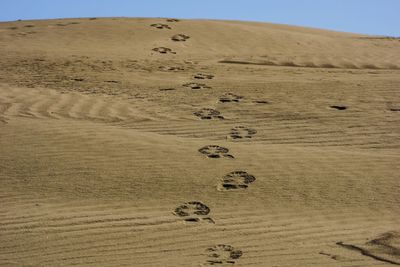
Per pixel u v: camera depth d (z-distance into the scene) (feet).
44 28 96.73
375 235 32.55
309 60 79.87
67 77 66.59
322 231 33.27
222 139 47.03
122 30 94.84
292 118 51.42
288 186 38.93
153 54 82.07
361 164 42.29
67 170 40.32
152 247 31.37
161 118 51.60
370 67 77.77
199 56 81.87
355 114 52.21
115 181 39.14
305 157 43.34
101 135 46.34
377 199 37.50
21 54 78.95
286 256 30.04
